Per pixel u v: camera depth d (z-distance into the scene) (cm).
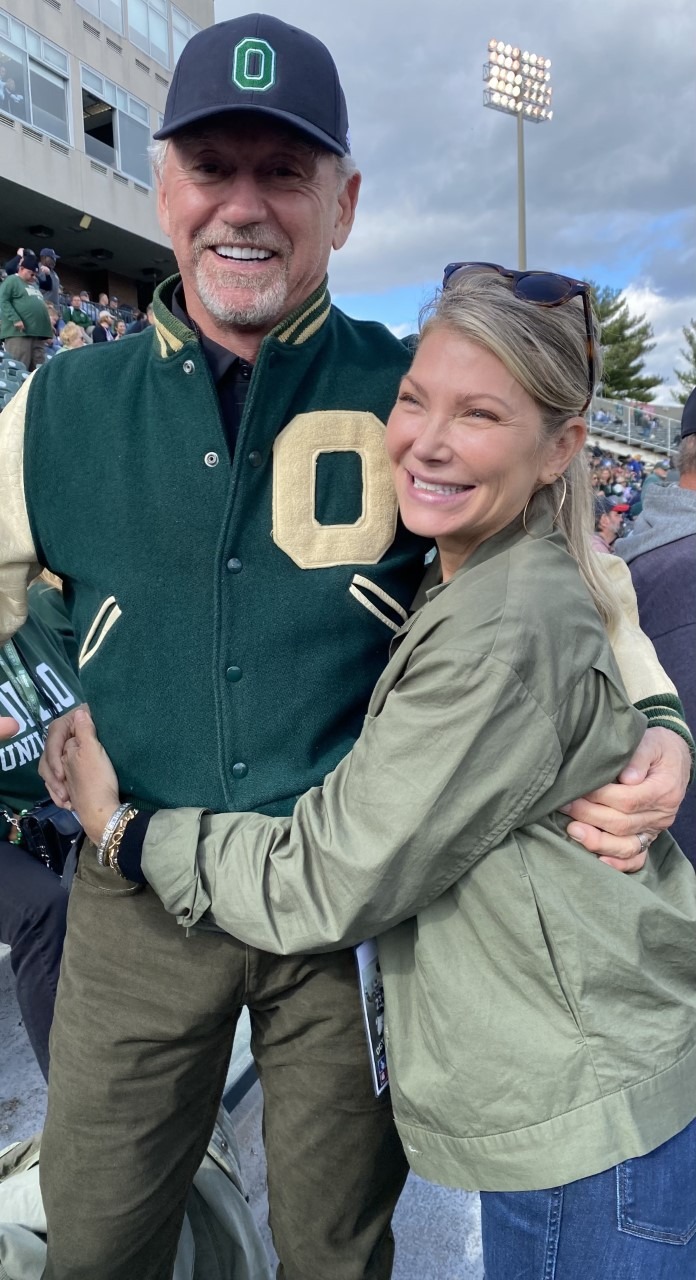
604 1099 103
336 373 133
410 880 106
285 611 126
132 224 2497
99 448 129
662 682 134
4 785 197
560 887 108
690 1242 109
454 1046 109
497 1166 108
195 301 129
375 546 132
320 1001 133
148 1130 135
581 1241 106
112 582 129
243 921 113
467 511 114
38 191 2172
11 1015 224
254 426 124
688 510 214
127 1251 137
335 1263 143
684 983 114
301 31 120
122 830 124
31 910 182
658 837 128
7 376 749
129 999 133
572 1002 105
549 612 105
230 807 126
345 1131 138
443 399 109
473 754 102
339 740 133
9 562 141
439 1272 187
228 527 124
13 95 2084
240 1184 170
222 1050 142
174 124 114
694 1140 110
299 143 117
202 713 127
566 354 109
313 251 125
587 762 109
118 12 2434
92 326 1502
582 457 125
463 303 108
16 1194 156
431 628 111
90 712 138
